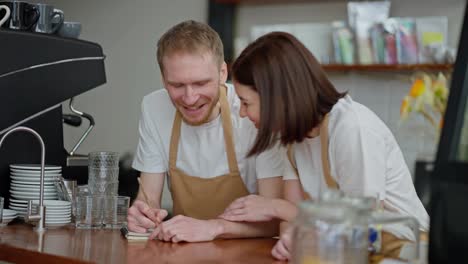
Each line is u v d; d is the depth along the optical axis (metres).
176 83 2.43
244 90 2.04
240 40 5.34
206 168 2.74
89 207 2.59
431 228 1.55
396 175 2.20
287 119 1.98
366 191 2.04
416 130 4.63
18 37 2.62
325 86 2.04
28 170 2.75
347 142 2.06
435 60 4.63
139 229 2.43
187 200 2.79
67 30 2.85
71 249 2.17
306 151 2.25
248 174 2.71
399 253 1.77
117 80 5.90
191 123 2.59
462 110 1.52
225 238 2.40
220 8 5.39
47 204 2.64
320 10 5.12
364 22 4.85
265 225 2.45
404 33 4.72
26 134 2.93
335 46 4.94
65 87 2.74
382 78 4.92
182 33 2.42
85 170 3.09
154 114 2.82
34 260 2.13
